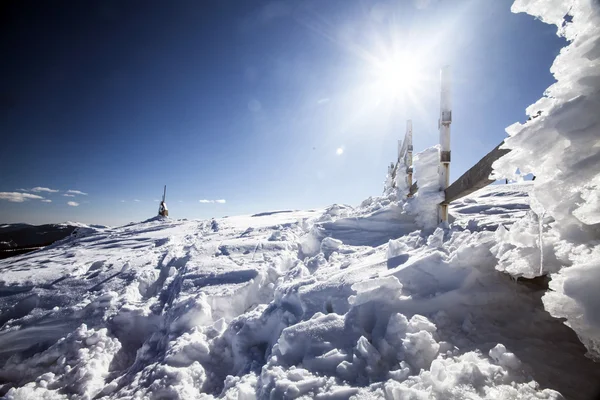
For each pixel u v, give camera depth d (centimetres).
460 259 204
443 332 166
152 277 583
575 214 103
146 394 224
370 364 154
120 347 359
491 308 176
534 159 117
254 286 420
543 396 115
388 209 566
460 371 131
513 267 170
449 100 365
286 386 153
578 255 115
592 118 99
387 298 197
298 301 265
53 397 276
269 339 260
